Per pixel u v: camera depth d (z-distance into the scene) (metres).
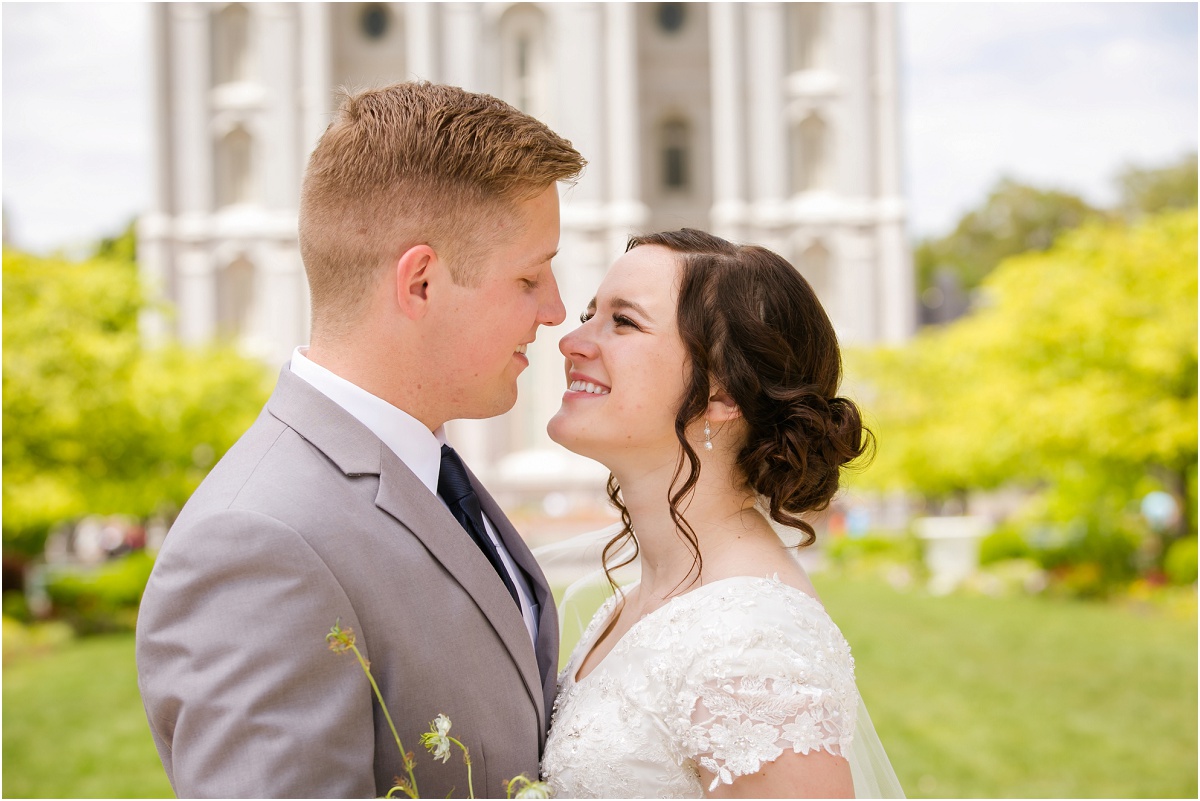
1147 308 15.74
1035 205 61.94
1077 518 18.66
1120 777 7.95
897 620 15.87
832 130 42.12
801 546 2.66
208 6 42.12
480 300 2.22
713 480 2.43
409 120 2.19
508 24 41.22
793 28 42.69
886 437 25.16
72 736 9.84
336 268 2.22
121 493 18.56
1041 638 13.98
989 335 17.91
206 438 21.16
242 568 1.92
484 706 2.15
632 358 2.38
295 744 1.85
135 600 18.38
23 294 16.11
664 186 43.72
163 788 8.04
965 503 36.78
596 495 35.56
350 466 2.13
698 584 2.39
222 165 42.25
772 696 2.01
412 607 2.08
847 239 41.66
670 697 2.15
